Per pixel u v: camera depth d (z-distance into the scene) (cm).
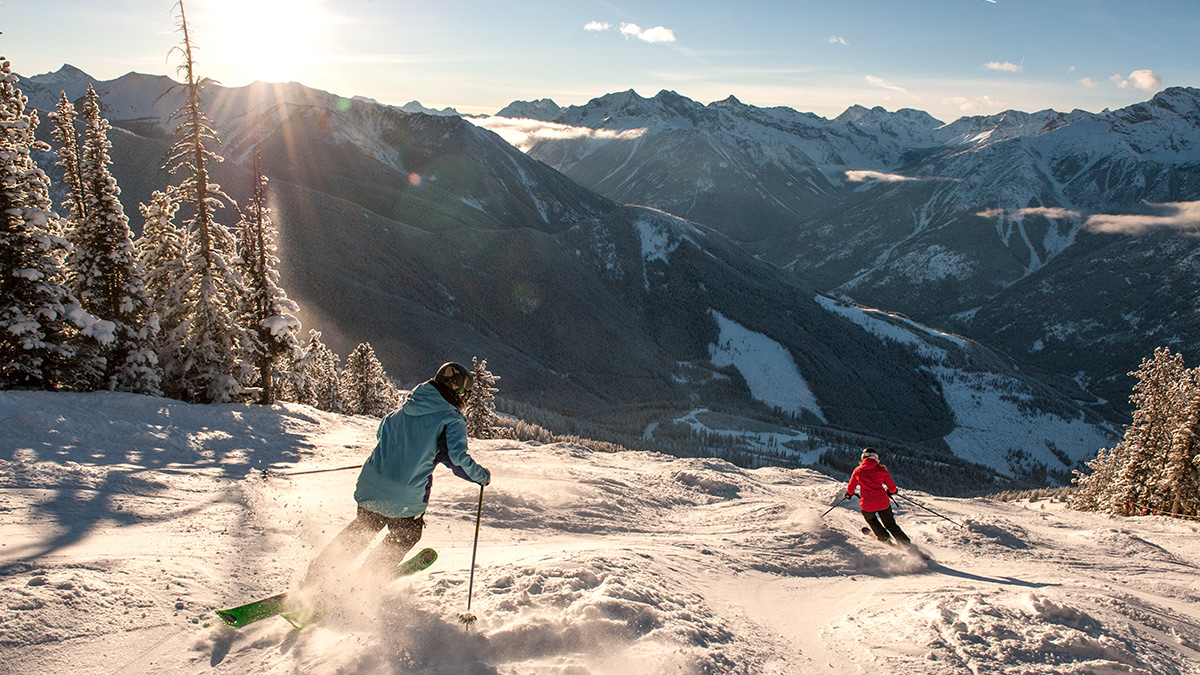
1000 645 439
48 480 763
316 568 403
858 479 884
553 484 1046
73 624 352
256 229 2673
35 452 994
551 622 379
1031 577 764
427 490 419
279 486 923
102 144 2244
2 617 340
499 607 402
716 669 359
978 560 875
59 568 427
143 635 355
